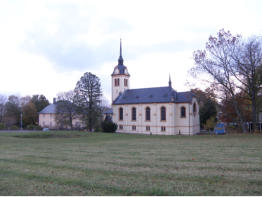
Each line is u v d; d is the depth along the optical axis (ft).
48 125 309.01
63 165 43.91
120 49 256.52
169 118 200.44
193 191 27.30
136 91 231.30
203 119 231.71
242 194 26.18
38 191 28.60
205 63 136.36
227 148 69.15
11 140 112.16
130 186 29.55
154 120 208.13
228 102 146.30
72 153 62.13
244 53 127.85
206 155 54.85
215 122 215.31
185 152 61.36
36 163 46.62
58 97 242.78
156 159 49.60
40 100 369.50
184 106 199.82
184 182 31.04
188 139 113.39
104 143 96.58
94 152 63.98
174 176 34.12
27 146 84.43
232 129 186.91
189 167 40.37
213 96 136.87
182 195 26.07
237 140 96.84
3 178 34.88
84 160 49.62
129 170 38.55
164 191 27.35
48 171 39.04
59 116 239.30
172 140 109.60
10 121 309.42
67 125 242.17
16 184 31.68
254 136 112.47
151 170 38.32
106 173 36.83
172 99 199.93
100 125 228.43
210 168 39.37
